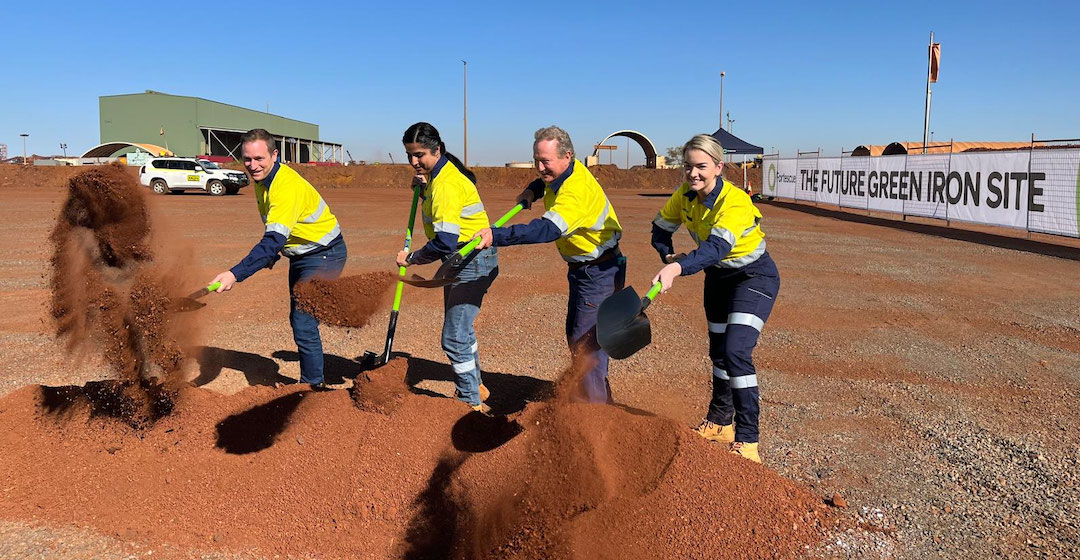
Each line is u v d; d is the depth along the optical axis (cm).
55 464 341
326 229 427
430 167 383
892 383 522
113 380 378
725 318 380
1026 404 476
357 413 351
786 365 569
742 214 342
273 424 354
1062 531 309
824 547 291
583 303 386
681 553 282
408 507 310
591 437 302
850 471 369
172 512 314
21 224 1636
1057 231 1280
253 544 297
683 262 322
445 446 329
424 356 584
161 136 5934
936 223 1873
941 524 314
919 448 400
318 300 411
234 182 2978
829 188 2392
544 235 351
